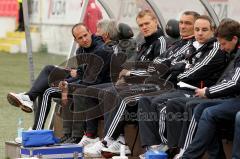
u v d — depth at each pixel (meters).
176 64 20.44
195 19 20.81
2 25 70.38
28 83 42.06
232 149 17.81
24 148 20.00
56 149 20.08
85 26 22.16
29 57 23.73
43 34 58.91
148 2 24.83
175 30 22.20
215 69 19.47
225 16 41.28
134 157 21.02
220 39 18.48
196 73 19.47
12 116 31.02
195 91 18.81
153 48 21.91
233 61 18.27
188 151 17.66
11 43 67.94
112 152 20.84
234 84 17.78
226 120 17.73
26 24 23.62
